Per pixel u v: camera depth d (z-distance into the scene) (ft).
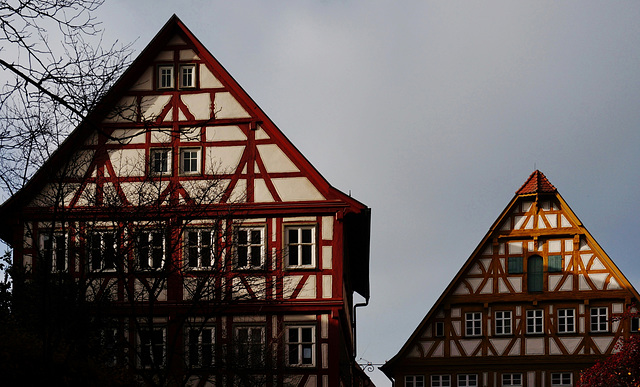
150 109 89.86
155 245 66.59
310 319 85.56
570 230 116.47
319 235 87.40
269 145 89.15
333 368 84.38
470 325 117.08
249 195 88.38
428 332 117.80
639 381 94.12
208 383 80.89
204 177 85.66
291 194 88.28
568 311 115.24
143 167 87.10
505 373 114.83
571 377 113.39
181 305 83.56
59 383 49.75
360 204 87.35
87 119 34.71
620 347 108.99
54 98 33.06
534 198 118.21
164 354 82.12
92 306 65.21
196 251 77.92
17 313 63.31
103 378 55.57
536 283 116.57
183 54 91.04
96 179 78.33
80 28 33.24
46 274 47.85
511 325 116.16
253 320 85.05
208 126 89.66
